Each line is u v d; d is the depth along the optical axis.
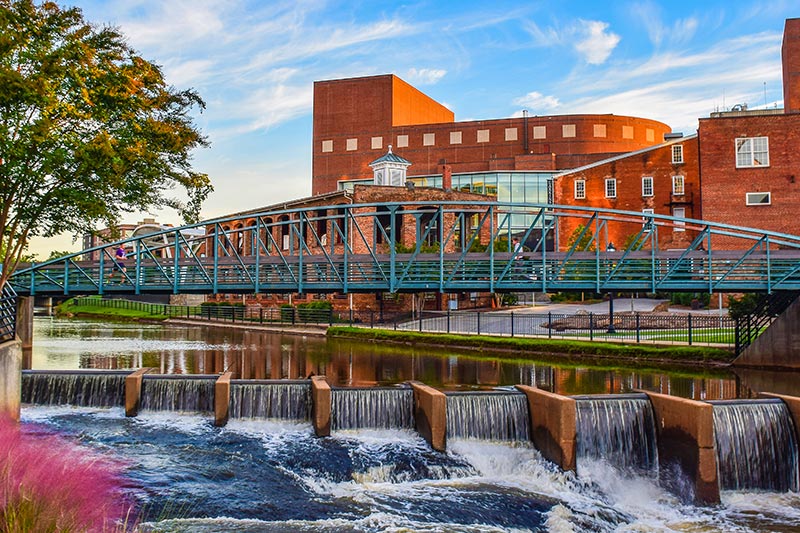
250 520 12.27
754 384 22.88
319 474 15.08
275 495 13.62
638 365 28.08
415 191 55.19
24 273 31.22
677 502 15.46
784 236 25.48
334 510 13.12
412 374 25.61
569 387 22.30
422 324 44.00
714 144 49.84
